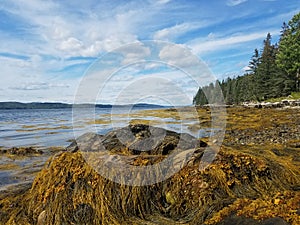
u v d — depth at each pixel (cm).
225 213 204
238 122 1141
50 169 276
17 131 1427
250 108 1895
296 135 766
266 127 965
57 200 248
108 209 239
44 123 2048
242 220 192
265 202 207
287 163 301
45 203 255
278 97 2825
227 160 271
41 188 268
